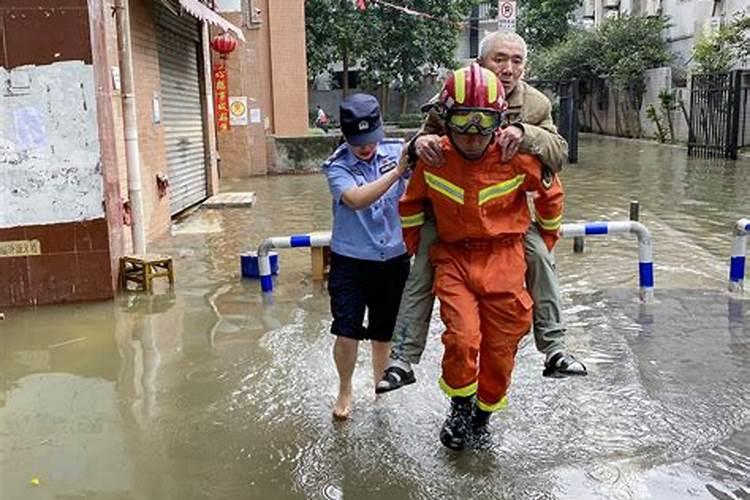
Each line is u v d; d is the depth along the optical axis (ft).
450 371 12.35
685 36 86.84
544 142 12.08
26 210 21.45
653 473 12.15
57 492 11.82
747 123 68.74
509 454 12.89
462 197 11.92
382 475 12.26
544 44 124.98
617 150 78.28
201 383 16.14
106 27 23.88
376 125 13.14
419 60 103.45
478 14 129.39
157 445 13.37
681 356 17.34
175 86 37.93
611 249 28.73
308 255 28.32
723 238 31.07
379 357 14.83
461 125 11.31
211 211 40.37
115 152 23.07
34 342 18.88
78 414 14.67
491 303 12.34
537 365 16.92
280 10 59.57
